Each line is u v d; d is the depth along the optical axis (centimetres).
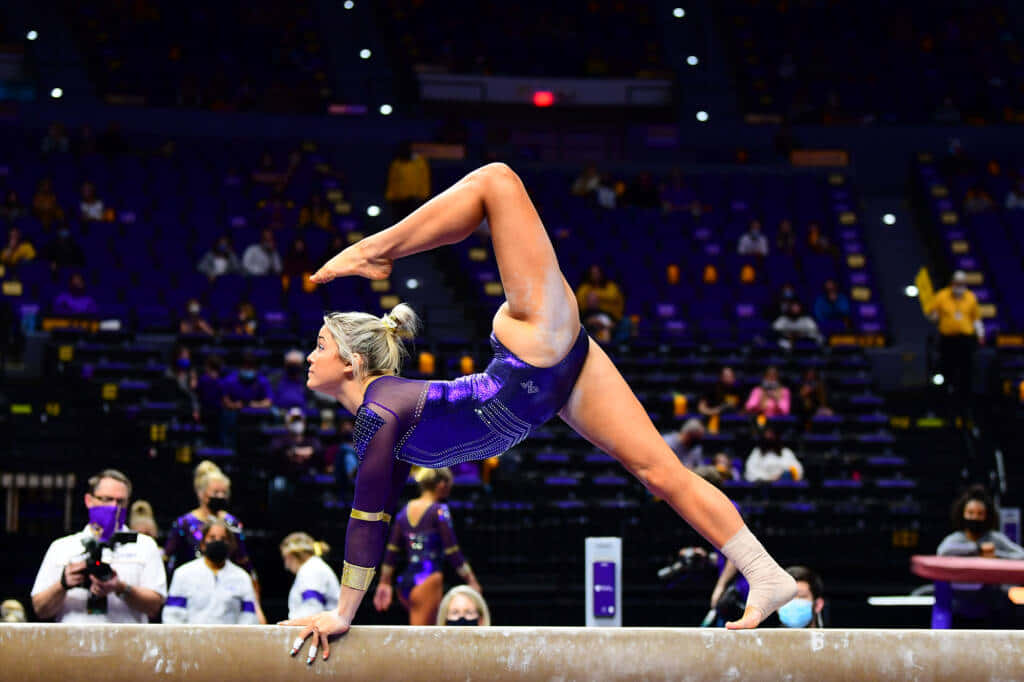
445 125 2402
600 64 2702
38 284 1736
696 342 1777
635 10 2931
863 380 1638
